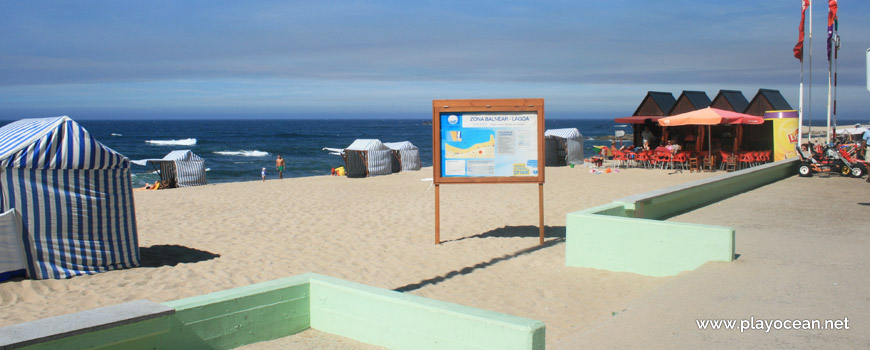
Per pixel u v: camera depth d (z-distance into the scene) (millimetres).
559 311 5797
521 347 3342
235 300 3957
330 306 4328
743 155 21938
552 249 9195
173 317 3602
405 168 30000
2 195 7688
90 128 164375
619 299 5926
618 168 25156
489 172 9703
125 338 3355
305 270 8430
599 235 7074
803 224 8391
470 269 8016
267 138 103438
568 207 14078
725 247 6039
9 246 7734
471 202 15336
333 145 79750
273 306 4191
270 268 8617
